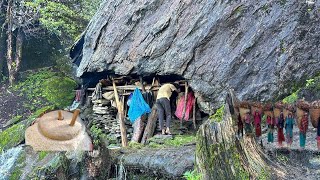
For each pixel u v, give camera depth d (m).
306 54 11.18
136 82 13.65
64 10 20.48
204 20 12.34
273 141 7.91
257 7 11.80
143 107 12.52
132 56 13.72
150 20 13.57
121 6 14.68
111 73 14.88
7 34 21.53
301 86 11.03
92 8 21.62
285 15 11.52
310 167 6.69
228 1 12.13
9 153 11.97
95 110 14.22
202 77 12.05
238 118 6.72
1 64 22.02
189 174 6.99
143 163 9.02
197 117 12.40
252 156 6.51
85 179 9.31
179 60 12.48
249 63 11.54
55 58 22.36
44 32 21.92
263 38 11.57
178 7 12.86
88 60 15.38
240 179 6.08
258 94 11.25
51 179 9.79
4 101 19.78
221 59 11.87
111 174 9.58
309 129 8.93
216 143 6.43
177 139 10.88
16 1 21.11
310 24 11.34
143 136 12.19
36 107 19.05
